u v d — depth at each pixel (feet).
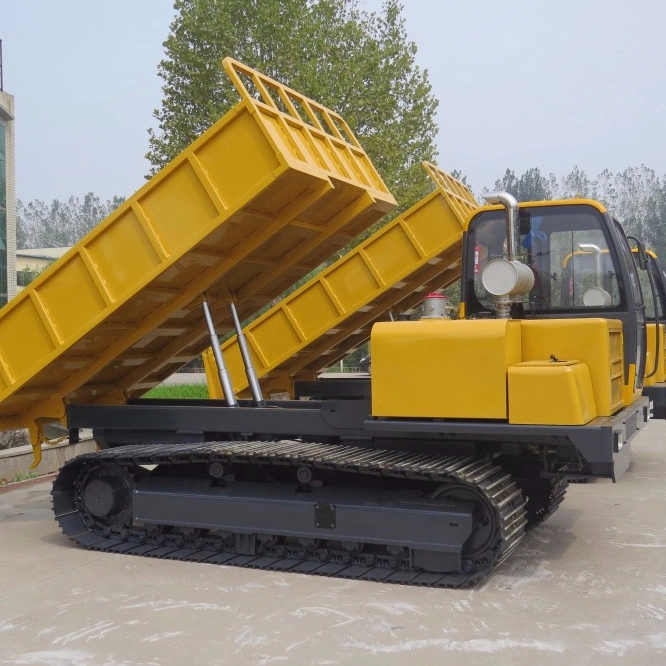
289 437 24.39
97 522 24.50
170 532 23.61
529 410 18.80
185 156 21.30
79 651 15.67
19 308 23.97
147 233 21.98
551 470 21.07
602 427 18.26
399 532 20.27
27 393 25.39
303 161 21.54
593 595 18.81
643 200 318.86
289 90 24.31
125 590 19.62
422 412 19.74
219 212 21.16
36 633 16.66
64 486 24.88
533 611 17.71
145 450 23.49
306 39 81.97
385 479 21.43
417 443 21.84
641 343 24.30
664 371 36.29
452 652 15.38
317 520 21.26
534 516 25.00
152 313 24.71
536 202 23.30
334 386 37.99
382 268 36.06
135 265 22.43
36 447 27.25
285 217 23.06
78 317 23.43
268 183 20.56
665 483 33.78
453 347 19.47
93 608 18.22
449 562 19.85
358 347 43.37
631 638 16.02
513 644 15.75
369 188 25.14
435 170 35.88
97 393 28.12
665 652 15.29
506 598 18.65
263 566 21.40
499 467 20.90
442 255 36.45
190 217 21.67
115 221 22.35
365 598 18.79
